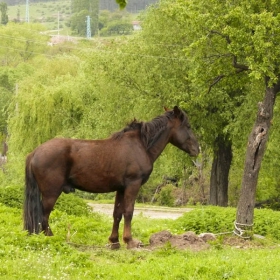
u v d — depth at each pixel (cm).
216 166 3444
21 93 4556
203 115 3128
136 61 3284
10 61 10662
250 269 1159
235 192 4562
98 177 1341
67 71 5484
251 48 1620
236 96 3114
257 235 1673
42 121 4369
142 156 1373
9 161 4981
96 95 3978
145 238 1608
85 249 1369
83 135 4062
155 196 4841
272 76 1548
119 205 1402
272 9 1680
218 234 1627
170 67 3183
